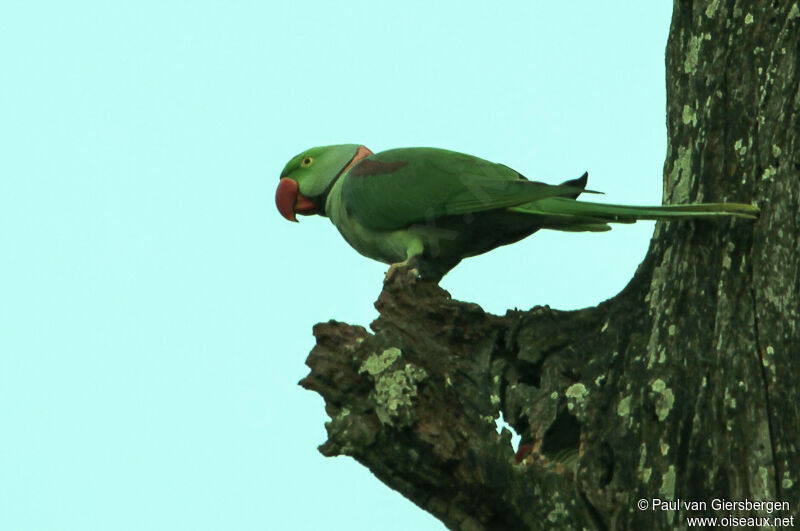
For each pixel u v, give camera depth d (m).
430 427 8.80
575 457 9.11
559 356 9.39
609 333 9.23
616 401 8.77
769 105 8.66
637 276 9.28
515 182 10.30
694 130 9.11
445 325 9.35
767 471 7.90
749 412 8.07
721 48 9.02
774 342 8.16
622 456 8.48
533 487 8.77
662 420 8.39
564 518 8.61
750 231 8.48
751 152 8.66
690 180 9.02
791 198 8.41
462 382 9.12
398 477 9.04
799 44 8.63
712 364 8.32
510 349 9.56
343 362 9.16
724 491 7.99
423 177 10.88
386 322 9.33
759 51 8.83
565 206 10.17
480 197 10.44
